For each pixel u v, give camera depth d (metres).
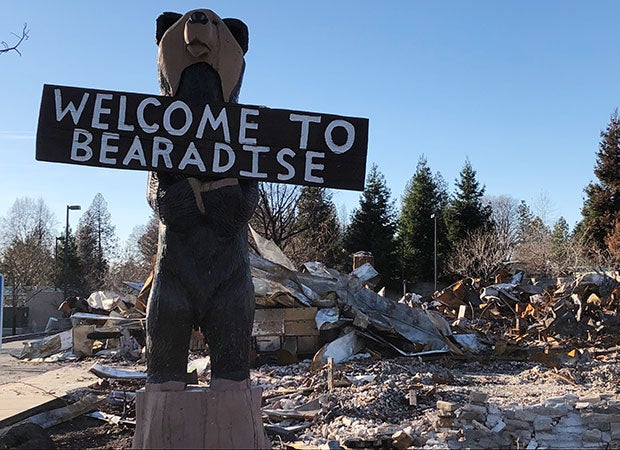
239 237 5.08
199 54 5.00
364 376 10.35
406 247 48.69
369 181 46.19
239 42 5.31
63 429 7.77
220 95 5.12
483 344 15.38
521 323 18.12
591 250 38.28
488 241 43.03
